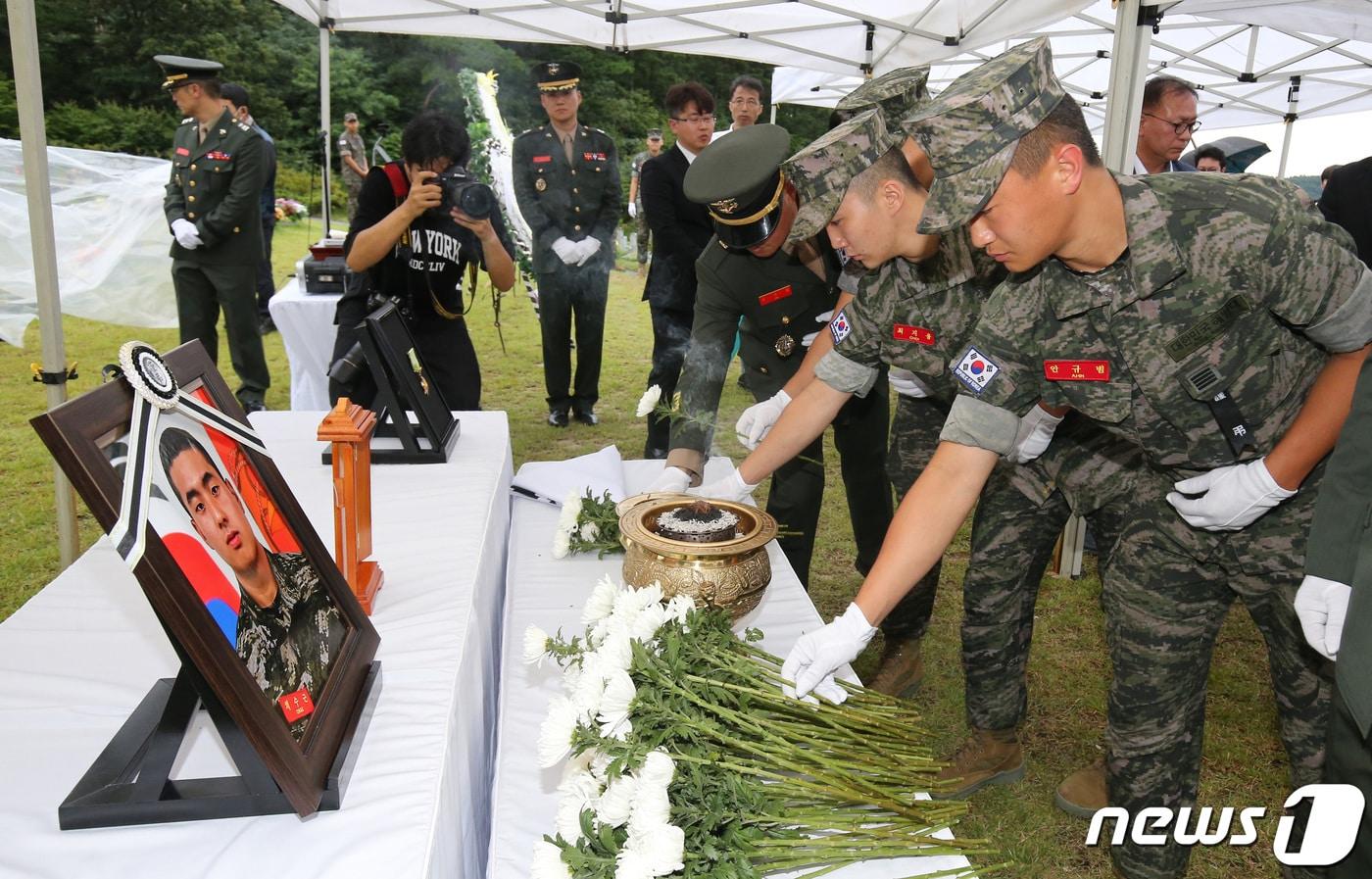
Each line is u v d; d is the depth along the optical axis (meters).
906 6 4.94
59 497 2.75
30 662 1.26
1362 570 1.26
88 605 1.42
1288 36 5.79
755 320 2.54
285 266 9.77
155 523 0.89
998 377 1.44
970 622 2.23
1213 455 1.52
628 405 5.90
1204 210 1.34
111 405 0.89
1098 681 2.88
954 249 1.82
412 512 1.83
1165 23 4.97
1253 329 1.39
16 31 2.39
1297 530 1.55
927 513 1.41
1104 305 1.38
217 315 5.20
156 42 13.48
